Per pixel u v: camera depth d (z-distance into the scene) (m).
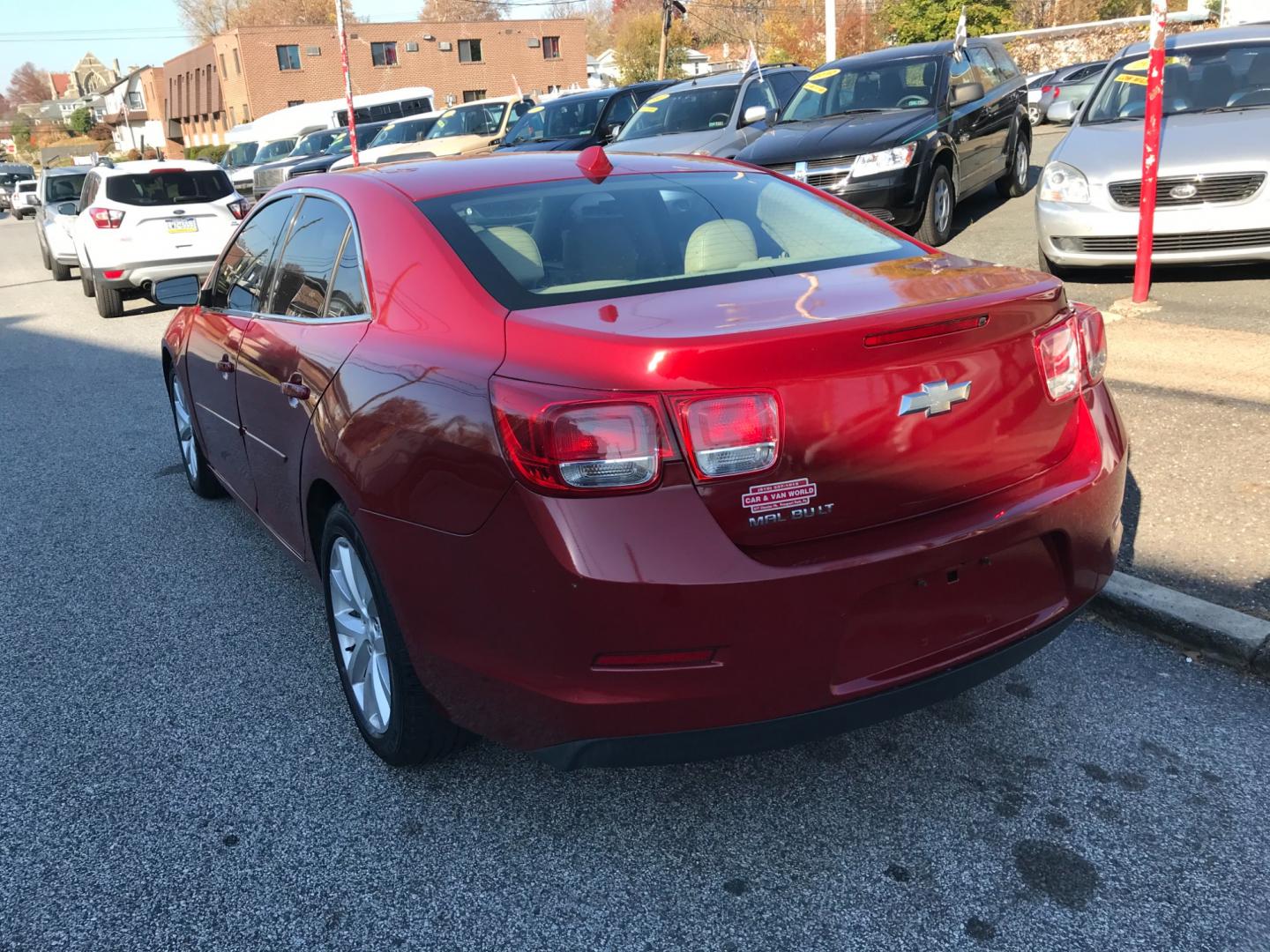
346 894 2.53
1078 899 2.37
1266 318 6.44
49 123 133.38
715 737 2.27
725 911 2.41
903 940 2.29
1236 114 7.47
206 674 3.65
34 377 9.24
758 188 3.48
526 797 2.86
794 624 2.21
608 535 2.15
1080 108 8.37
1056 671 3.31
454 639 2.44
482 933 2.38
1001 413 2.47
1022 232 10.17
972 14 36.09
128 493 5.74
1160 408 5.18
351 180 3.46
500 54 58.97
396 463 2.54
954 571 2.41
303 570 3.62
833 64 11.23
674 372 2.14
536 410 2.20
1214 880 2.40
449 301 2.71
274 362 3.38
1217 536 3.90
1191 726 2.98
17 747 3.25
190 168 12.54
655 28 71.38
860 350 2.25
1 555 4.90
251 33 53.44
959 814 2.68
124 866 2.66
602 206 3.16
